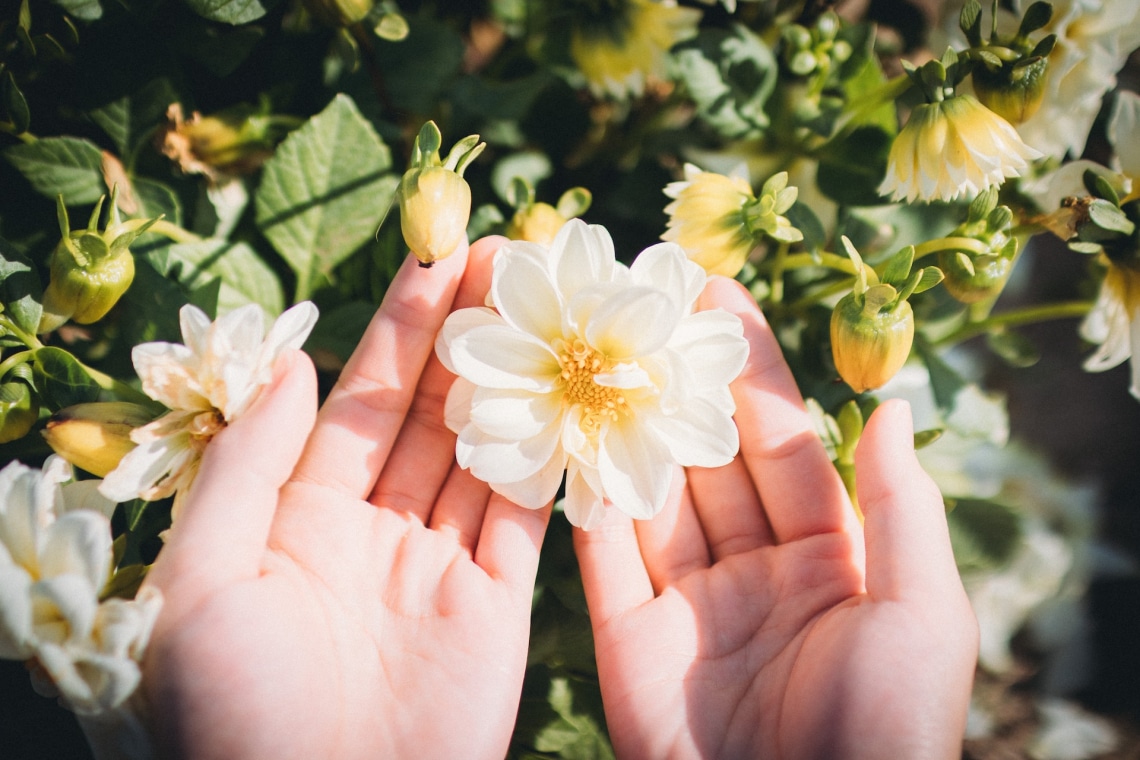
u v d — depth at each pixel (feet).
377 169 1.20
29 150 1.16
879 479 0.99
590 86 1.33
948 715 0.94
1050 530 1.75
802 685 0.98
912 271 1.29
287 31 1.25
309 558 1.01
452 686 1.00
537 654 1.21
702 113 1.31
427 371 1.12
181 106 1.20
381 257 1.23
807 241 1.18
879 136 1.29
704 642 1.05
